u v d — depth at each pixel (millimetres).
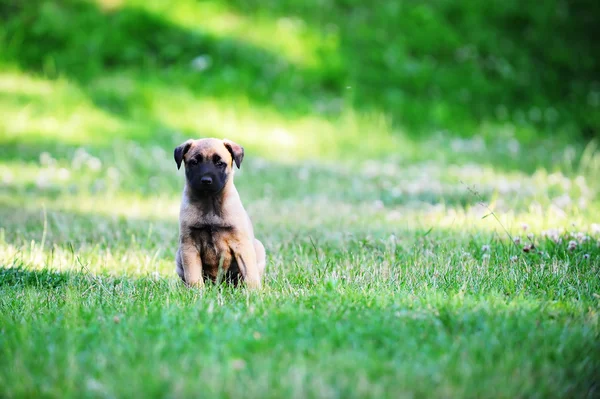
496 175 16797
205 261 7852
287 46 24641
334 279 7371
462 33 27297
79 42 22828
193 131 19984
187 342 5359
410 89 24453
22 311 6578
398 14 27062
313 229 11156
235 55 23797
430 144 21250
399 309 6172
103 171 16391
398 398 4398
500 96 24797
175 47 23453
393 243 9391
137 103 20844
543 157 19531
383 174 17234
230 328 5727
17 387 4609
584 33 28109
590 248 8758
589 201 12484
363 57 25219
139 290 7465
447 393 4496
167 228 11398
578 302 6602
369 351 5156
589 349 5309
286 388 4477
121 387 4559
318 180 16625
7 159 16656
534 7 28672
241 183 16031
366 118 22156
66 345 5355
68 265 8867
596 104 24578
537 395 4555
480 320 5816
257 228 11297
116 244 10023
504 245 9062
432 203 13633
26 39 22703
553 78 25875
